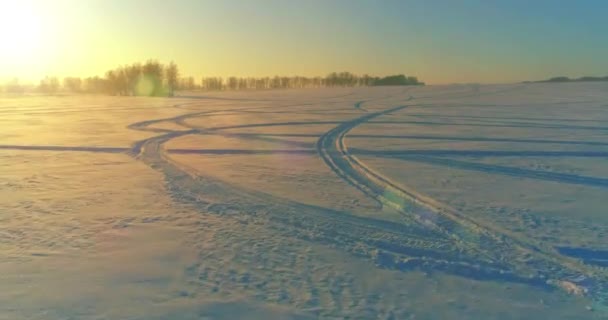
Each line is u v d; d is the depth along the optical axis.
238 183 9.56
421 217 7.09
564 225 6.64
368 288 4.61
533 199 8.18
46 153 13.93
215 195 8.51
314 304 4.26
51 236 6.14
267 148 15.00
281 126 22.25
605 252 5.59
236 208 7.61
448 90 66.62
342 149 14.72
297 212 7.36
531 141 16.30
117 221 6.82
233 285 4.66
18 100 58.84
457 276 4.93
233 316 4.04
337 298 4.39
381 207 7.68
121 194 8.53
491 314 4.10
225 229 6.48
